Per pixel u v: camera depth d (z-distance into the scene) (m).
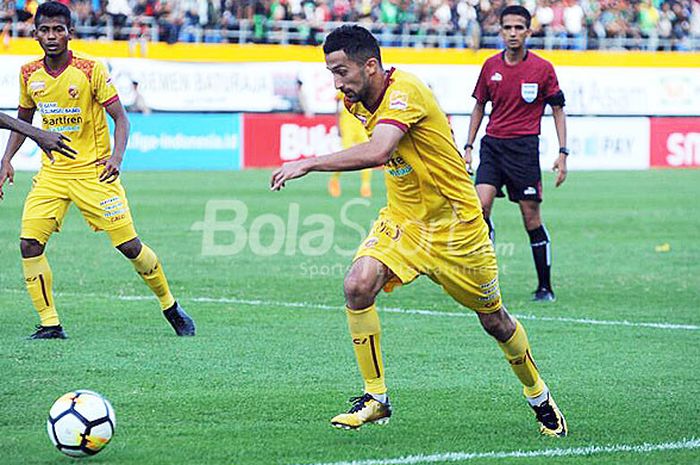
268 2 90.81
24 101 25.41
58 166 25.22
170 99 81.44
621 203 63.94
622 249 45.47
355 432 18.03
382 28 92.06
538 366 23.39
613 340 26.47
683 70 89.75
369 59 16.84
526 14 31.92
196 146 82.06
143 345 25.09
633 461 16.48
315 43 90.19
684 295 33.97
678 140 90.19
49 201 25.23
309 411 19.36
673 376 22.52
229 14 89.44
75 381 21.39
